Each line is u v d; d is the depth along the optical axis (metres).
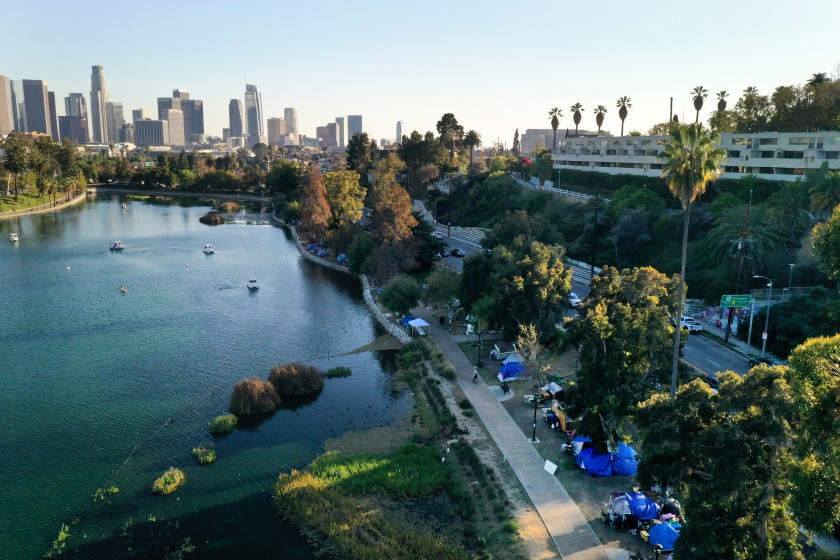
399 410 66.75
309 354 84.69
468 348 83.50
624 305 57.25
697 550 32.78
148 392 70.12
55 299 112.00
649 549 40.50
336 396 70.56
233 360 81.38
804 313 74.69
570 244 135.00
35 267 139.75
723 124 169.38
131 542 43.50
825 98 139.38
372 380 75.56
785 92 149.38
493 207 185.88
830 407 27.56
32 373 75.44
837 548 38.44
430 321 96.88
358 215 174.38
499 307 78.56
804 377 28.98
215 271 140.25
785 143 126.62
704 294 99.38
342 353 85.31
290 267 146.88
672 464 34.84
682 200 50.16
